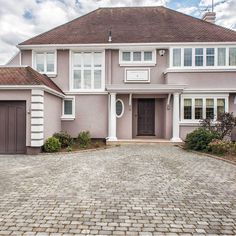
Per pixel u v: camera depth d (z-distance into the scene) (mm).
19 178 7207
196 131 13227
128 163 9461
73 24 19375
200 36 16844
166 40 16422
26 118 12125
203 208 4914
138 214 4613
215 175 7578
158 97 16578
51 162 9766
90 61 16781
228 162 9633
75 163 9516
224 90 15703
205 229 4027
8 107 12242
